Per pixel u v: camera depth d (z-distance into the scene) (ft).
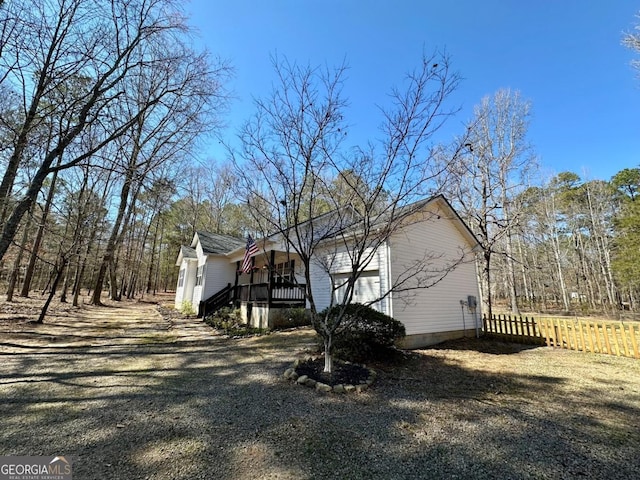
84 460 8.68
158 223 96.84
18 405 12.59
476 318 36.22
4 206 26.86
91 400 13.39
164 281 132.77
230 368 19.01
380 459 9.14
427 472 8.52
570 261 94.07
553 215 87.15
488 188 48.03
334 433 10.78
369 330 20.94
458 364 22.16
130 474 8.03
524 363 22.84
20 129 23.22
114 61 24.93
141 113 26.35
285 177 17.48
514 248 86.58
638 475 8.55
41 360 19.95
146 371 18.20
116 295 78.95
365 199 18.29
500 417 12.55
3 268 59.57
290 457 9.09
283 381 16.47
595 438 10.80
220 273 53.31
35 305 49.85
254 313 38.17
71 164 22.68
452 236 35.86
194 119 30.76
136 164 29.32
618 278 64.08
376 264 29.55
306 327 34.37
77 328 33.63
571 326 29.12
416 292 29.81
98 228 45.80
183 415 12.03
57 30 22.08
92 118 24.29
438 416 12.55
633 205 57.06
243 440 10.09
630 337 25.36
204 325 39.60
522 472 8.62
